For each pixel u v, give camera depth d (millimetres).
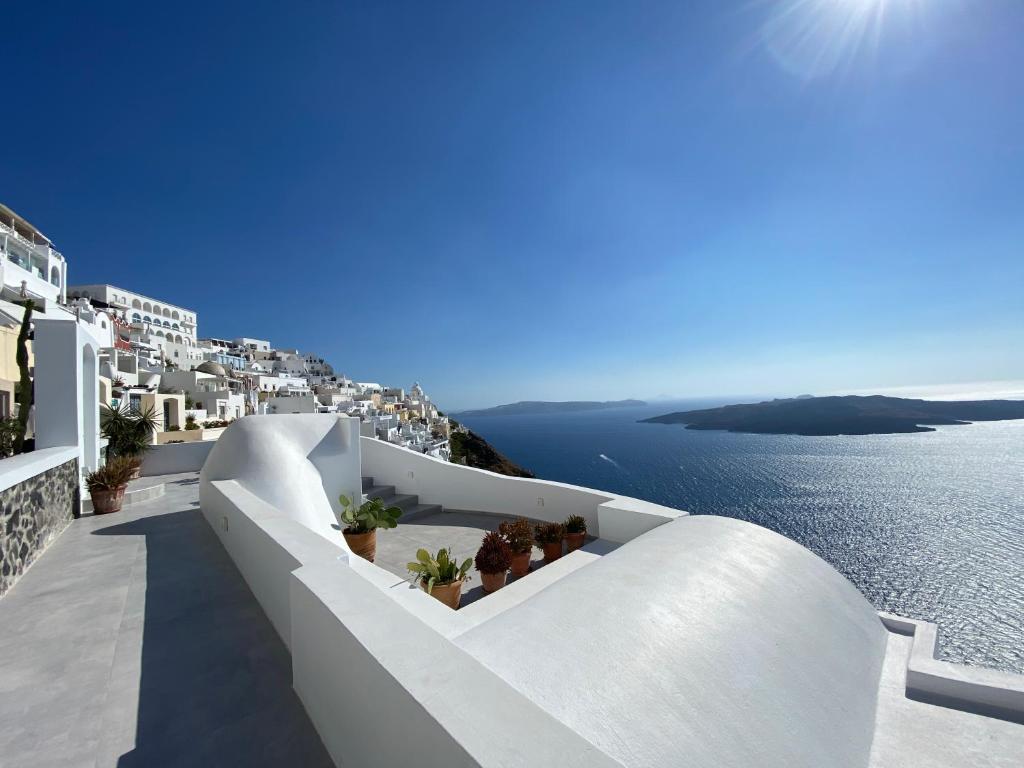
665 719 2355
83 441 8602
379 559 7527
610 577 3561
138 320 70188
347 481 8180
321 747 2479
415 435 59906
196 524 7180
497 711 1504
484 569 6336
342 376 105312
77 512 7617
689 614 3158
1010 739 3291
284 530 4172
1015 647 23312
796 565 4418
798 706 2900
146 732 2598
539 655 2586
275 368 88375
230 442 7199
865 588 30188
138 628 3863
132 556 5703
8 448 8344
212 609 4227
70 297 63812
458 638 2844
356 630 2107
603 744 2115
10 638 3695
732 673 2824
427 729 1499
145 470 13078
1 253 26156
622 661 2617
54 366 7594
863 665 3764
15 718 2713
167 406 29734
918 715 3525
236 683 3088
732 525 5039
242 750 2455
